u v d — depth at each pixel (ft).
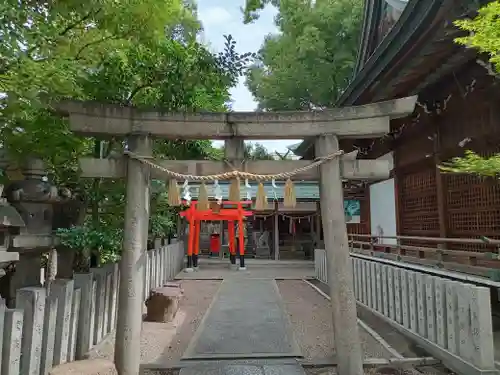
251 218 77.56
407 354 16.75
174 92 17.03
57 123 15.17
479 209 22.93
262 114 14.51
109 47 15.53
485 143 22.34
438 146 26.81
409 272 18.89
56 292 13.29
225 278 44.01
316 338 19.77
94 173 14.17
